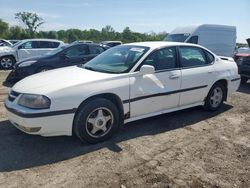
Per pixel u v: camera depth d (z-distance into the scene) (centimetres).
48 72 527
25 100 428
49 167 393
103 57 575
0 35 7150
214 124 577
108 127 479
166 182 362
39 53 1536
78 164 402
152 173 381
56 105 421
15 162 404
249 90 932
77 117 442
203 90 609
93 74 485
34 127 418
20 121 425
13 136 489
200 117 616
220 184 361
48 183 355
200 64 611
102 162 409
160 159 421
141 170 389
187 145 472
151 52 530
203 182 364
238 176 381
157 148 458
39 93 424
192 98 594
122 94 479
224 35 1428
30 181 359
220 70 640
